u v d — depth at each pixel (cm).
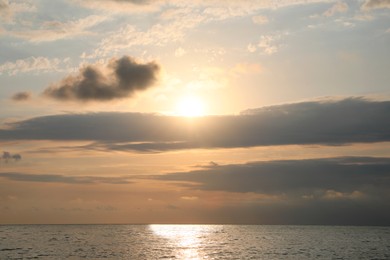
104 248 12606
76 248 12488
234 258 10100
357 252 11769
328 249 12656
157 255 10712
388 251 12125
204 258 10056
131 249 12344
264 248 12875
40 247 12712
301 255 10825
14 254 10588
